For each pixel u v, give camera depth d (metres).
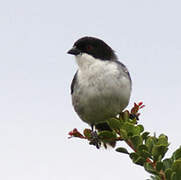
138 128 8.10
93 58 11.56
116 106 11.39
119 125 8.96
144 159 7.17
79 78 11.58
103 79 11.12
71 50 11.99
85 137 9.36
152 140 7.59
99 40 11.96
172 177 6.68
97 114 11.70
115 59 12.03
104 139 9.13
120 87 11.12
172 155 7.27
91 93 11.21
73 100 12.02
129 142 7.87
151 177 7.06
